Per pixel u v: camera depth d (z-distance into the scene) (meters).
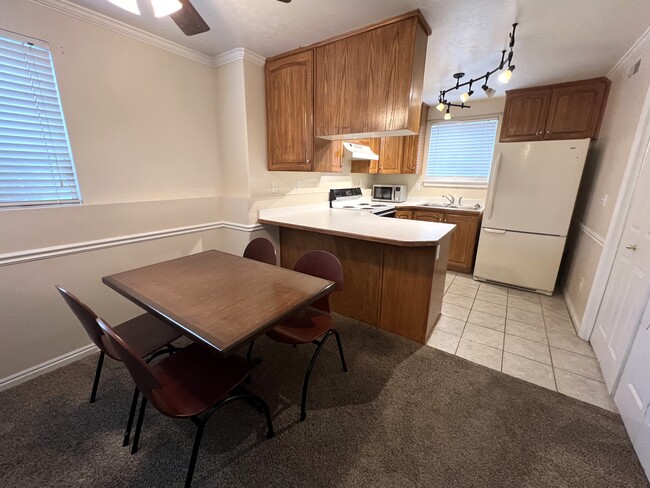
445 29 1.92
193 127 2.46
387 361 1.94
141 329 1.54
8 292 1.62
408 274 2.15
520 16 1.75
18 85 1.58
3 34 1.50
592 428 1.44
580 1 1.58
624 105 2.23
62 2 1.65
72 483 1.16
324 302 1.75
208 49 2.32
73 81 1.76
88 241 1.91
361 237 2.04
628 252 1.76
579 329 2.28
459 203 4.07
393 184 4.75
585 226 2.75
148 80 2.11
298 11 1.73
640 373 1.37
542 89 3.04
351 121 2.12
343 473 1.21
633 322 1.53
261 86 2.51
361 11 1.72
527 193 2.98
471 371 1.85
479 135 3.99
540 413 1.52
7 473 1.20
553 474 1.22
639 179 1.78
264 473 1.21
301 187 3.18
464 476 1.21
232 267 1.74
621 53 2.23
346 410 1.53
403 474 1.21
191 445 1.33
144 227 2.21
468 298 2.96
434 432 1.41
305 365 1.89
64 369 1.83
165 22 1.90
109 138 1.97
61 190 1.81
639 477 1.21
